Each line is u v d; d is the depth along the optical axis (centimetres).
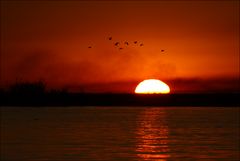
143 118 14500
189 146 8638
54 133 10512
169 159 7425
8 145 8725
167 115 15838
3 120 13825
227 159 7406
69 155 7700
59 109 19362
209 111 18100
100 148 8356
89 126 12000
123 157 7562
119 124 12506
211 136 10038
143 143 8994
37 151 8081
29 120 13838
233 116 15225
